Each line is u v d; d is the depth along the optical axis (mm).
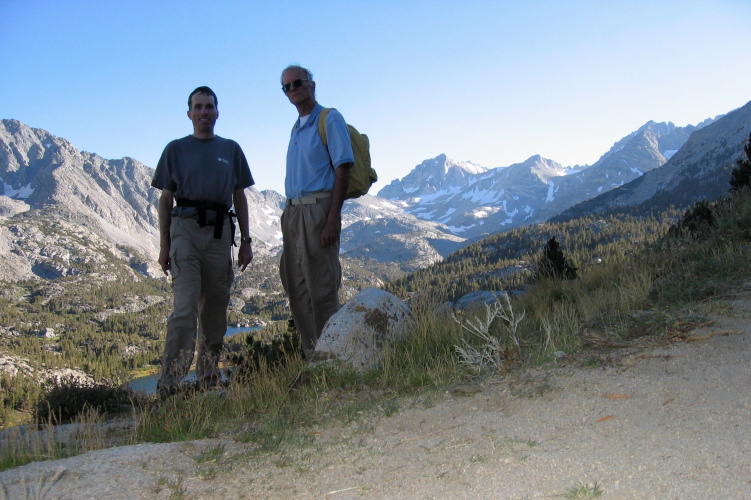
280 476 2504
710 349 3652
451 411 3305
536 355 4199
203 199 5262
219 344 5754
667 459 2219
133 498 2252
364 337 4930
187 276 5129
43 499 2213
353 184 5469
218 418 3928
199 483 2443
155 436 3611
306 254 5332
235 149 5617
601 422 2764
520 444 2590
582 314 5402
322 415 3619
